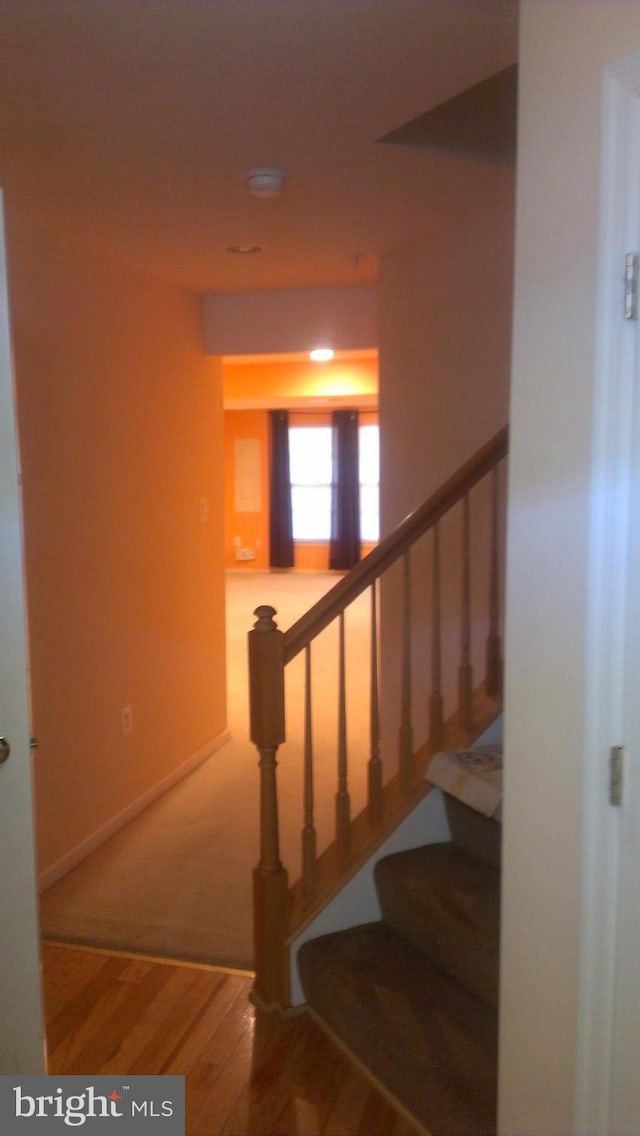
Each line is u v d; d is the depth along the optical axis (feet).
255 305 13.50
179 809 12.06
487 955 6.38
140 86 6.13
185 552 13.33
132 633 11.63
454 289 9.75
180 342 12.94
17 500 5.20
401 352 10.87
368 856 7.72
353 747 14.48
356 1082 6.57
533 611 4.39
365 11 5.10
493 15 5.14
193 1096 6.41
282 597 29.25
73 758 10.21
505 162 7.78
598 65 3.79
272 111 6.59
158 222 9.41
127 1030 7.21
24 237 9.03
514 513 4.48
